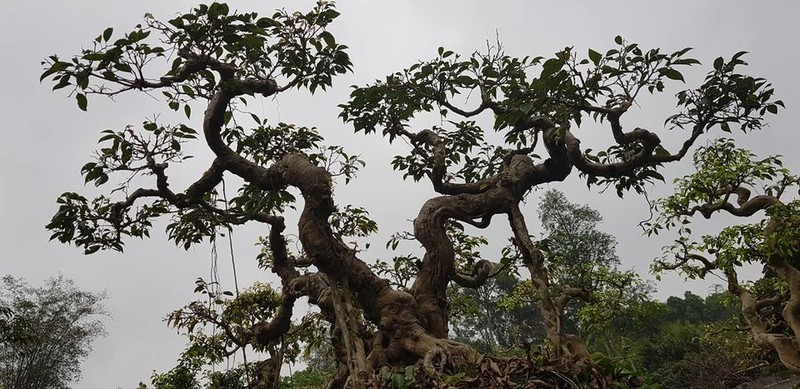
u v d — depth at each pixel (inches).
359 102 310.0
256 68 278.5
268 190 293.9
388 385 188.7
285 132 324.5
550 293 244.7
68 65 209.9
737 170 336.5
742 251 354.6
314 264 255.4
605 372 145.2
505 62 284.0
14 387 818.2
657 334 898.7
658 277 409.7
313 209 261.0
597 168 274.2
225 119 285.4
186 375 527.8
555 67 215.3
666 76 219.0
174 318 386.3
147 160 259.1
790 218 325.1
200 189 292.5
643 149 267.1
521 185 291.9
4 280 799.1
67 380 887.1
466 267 351.3
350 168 338.3
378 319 263.3
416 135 330.6
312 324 426.9
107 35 210.1
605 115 237.3
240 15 234.5
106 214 271.3
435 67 290.0
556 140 276.2
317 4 275.1
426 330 254.7
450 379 161.6
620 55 221.3
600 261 848.3
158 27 231.9
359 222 358.9
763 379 530.3
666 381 715.4
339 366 299.6
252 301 428.5
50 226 261.1
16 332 504.7
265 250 412.5
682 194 356.8
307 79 290.7
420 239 280.5
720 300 533.6
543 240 314.5
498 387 142.9
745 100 244.7
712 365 652.1
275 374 392.2
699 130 257.9
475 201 287.6
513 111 233.5
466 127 336.5
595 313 430.0
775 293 462.9
